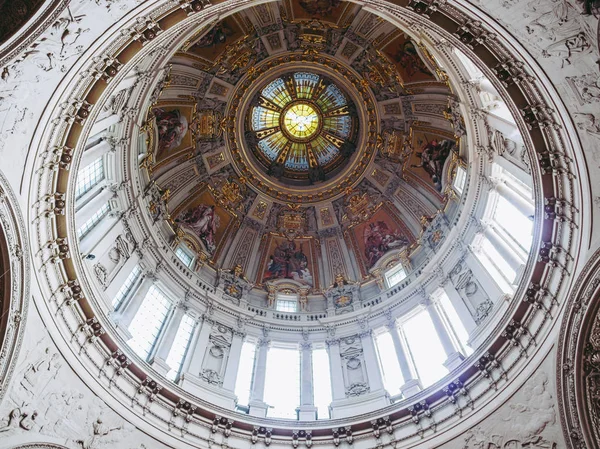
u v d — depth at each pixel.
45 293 17.02
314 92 39.62
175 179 34.84
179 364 24.56
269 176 40.12
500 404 18.67
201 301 29.19
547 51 13.62
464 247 27.05
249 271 35.81
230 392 24.11
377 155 38.09
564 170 16.27
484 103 23.66
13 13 12.05
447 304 26.66
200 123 36.03
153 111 31.06
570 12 12.45
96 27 13.45
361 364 26.81
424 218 33.25
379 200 37.72
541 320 18.25
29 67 13.19
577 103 14.23
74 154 16.41
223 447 20.70
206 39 31.84
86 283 18.98
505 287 22.89
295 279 35.94
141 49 15.20
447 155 32.16
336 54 36.44
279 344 29.03
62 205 17.00
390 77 34.78
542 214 17.47
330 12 33.28
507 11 13.23
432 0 14.12
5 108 13.48
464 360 20.72
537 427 17.38
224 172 38.25
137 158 27.62
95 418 17.92
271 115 40.50
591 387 16.30
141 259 26.78
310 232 38.94
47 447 16.16
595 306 16.19
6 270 15.17
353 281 34.69
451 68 24.23
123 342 20.23
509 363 19.19
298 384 26.55
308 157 41.50
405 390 23.56
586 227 15.95
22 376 15.84
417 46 27.70
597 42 12.66
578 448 16.28
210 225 35.97
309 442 21.45
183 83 33.12
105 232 23.92
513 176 23.66
